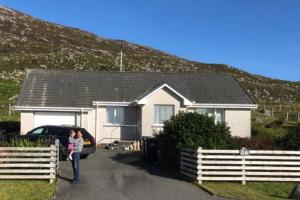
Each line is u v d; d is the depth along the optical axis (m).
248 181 20.12
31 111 34.22
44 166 19.16
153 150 24.89
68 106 34.50
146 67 128.12
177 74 39.38
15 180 19.00
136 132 35.19
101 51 148.75
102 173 21.36
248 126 35.56
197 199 16.39
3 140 23.95
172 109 33.84
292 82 149.12
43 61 110.44
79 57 119.19
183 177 20.66
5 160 19.19
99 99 35.47
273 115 60.28
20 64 105.62
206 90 37.06
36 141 23.00
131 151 30.75
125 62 126.31
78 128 26.45
